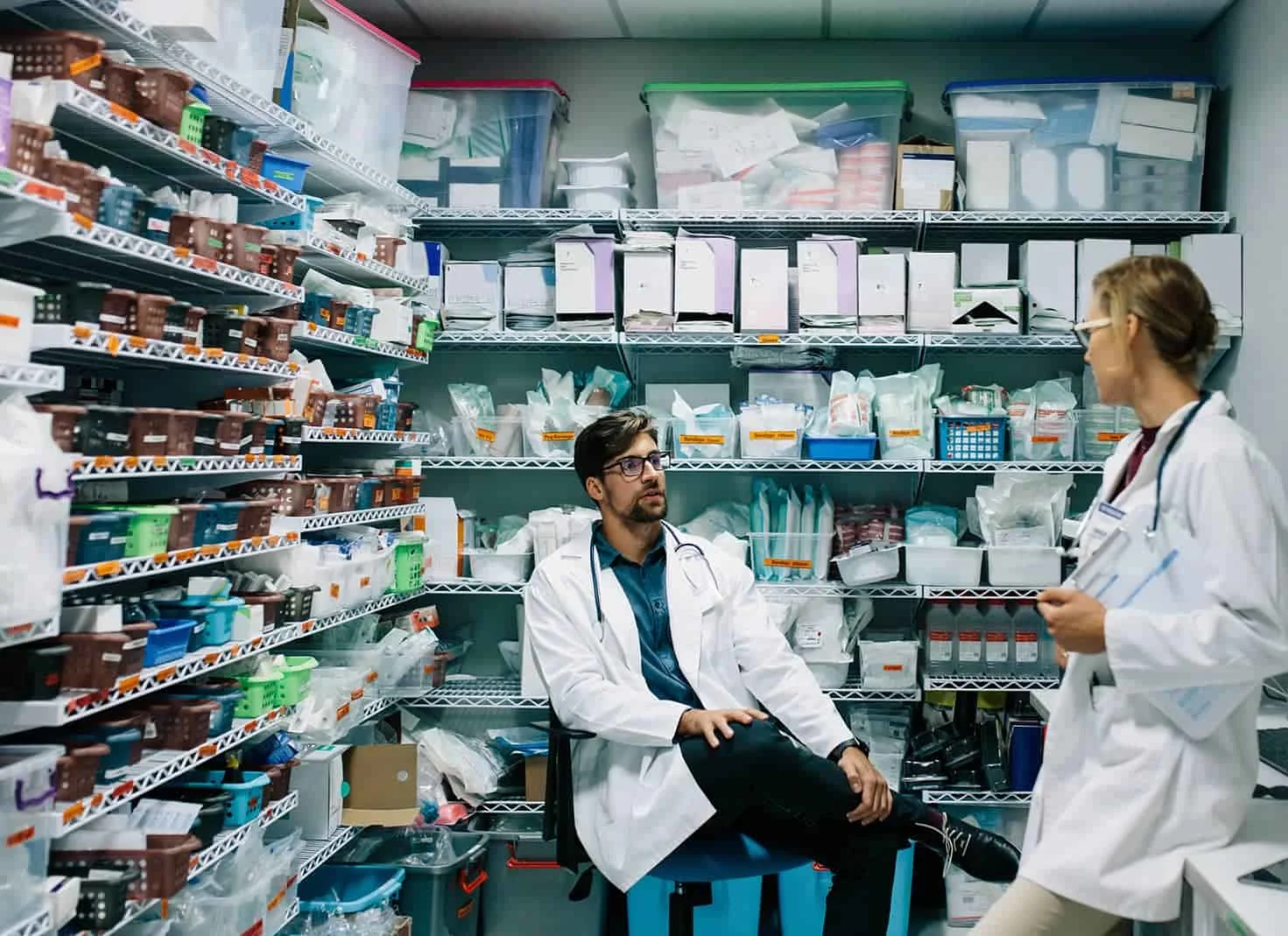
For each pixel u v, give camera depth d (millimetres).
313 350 3053
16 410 1474
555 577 2281
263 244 2201
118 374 2285
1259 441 3008
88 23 1777
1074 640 1543
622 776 2049
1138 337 1607
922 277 3209
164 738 1912
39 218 1535
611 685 2074
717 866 1955
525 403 3713
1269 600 1450
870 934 1940
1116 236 3443
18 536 1427
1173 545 1531
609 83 3646
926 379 3266
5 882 1469
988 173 3240
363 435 2777
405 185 3367
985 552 3236
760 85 3256
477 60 3660
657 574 2320
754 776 1916
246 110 2199
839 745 2041
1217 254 3141
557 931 2990
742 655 2266
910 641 3262
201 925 2020
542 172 3352
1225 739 1543
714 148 3295
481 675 3674
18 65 1606
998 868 1964
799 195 3289
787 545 3289
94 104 1620
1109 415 3199
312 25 2613
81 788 1627
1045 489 3152
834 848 1990
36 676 1566
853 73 3592
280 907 2297
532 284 3352
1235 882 1419
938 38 3545
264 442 2242
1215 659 1451
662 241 3240
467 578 3354
